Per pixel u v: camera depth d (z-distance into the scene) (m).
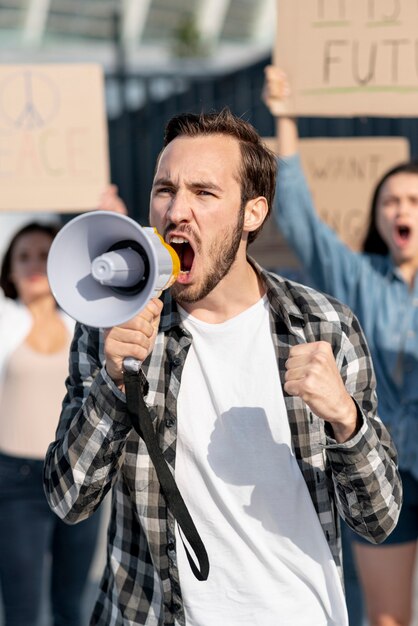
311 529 2.85
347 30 5.22
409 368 4.75
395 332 4.80
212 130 2.88
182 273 2.83
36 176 5.61
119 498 2.94
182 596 2.84
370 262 5.00
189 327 2.94
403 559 4.61
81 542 5.18
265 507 2.83
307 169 6.46
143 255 2.44
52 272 2.44
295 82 5.25
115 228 2.42
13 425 5.19
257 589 2.80
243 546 2.81
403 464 4.65
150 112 11.57
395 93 5.21
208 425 2.85
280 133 5.23
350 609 5.07
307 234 5.03
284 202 5.05
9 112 5.60
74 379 2.97
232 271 2.90
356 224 6.43
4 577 5.11
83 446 2.70
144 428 2.62
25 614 5.09
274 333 2.92
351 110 5.23
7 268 5.59
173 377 2.89
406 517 4.61
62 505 2.79
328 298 2.98
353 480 2.71
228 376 2.88
